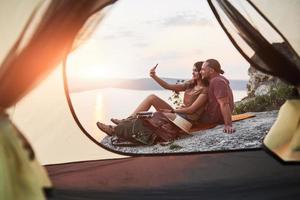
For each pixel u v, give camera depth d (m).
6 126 1.71
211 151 2.97
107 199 1.99
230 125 3.32
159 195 2.02
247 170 2.38
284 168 2.36
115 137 3.21
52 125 2.64
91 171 2.53
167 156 2.93
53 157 2.70
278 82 3.30
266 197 1.90
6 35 2.13
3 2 2.13
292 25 2.51
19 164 1.68
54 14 1.69
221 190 2.04
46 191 1.84
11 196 1.60
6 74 1.69
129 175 2.41
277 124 2.47
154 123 3.27
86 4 1.71
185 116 3.33
